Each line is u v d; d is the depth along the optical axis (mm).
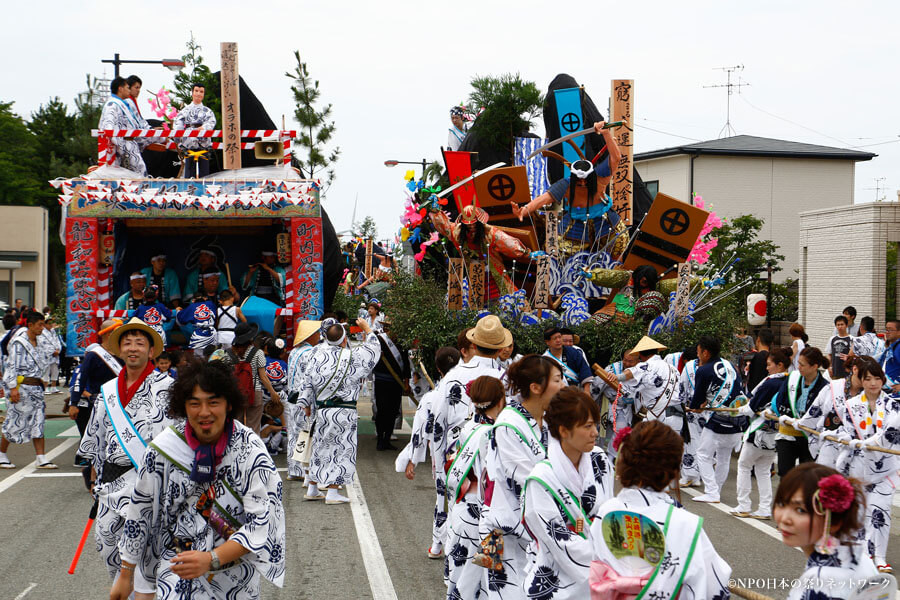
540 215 14172
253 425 10758
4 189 45094
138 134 12461
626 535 3352
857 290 20547
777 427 8523
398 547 7531
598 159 14305
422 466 11812
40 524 8266
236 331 10633
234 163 12750
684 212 13289
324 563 7020
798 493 3131
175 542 3844
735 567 6957
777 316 25344
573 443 3865
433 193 13438
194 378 3770
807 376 8148
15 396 11070
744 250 26344
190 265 14703
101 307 11664
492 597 4418
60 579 6531
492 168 13500
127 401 4992
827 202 34594
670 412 9938
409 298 12469
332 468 9320
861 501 3068
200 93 14000
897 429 6660
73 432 14867
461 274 13438
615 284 13352
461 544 5160
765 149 34062
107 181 11531
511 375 4504
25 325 11273
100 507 4957
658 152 34438
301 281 12086
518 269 14289
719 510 9281
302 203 11922
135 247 14594
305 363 9406
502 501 4414
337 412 9312
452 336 11805
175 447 3824
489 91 16516
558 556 3771
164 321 12477
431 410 6789
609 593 3328
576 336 11242
